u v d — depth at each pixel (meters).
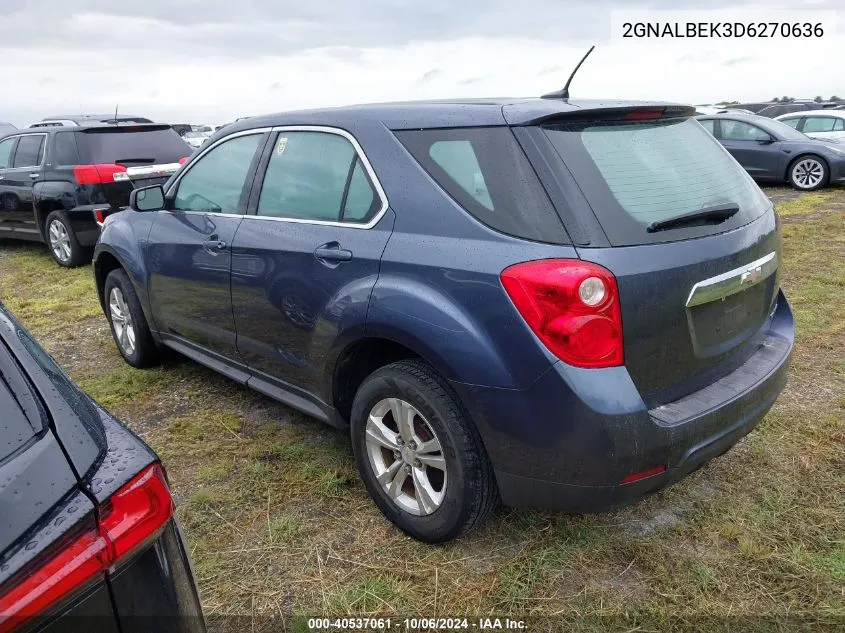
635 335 2.16
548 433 2.18
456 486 2.44
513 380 2.19
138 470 1.33
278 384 3.31
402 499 2.71
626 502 2.25
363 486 3.09
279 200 3.17
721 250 2.40
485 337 2.23
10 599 1.07
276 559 2.61
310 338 2.93
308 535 2.75
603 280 2.09
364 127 2.79
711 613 2.28
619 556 2.57
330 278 2.76
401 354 2.77
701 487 2.98
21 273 7.83
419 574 2.50
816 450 3.22
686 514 2.80
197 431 3.65
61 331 5.55
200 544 2.70
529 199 2.23
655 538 2.66
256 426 3.71
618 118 2.52
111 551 1.21
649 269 2.17
